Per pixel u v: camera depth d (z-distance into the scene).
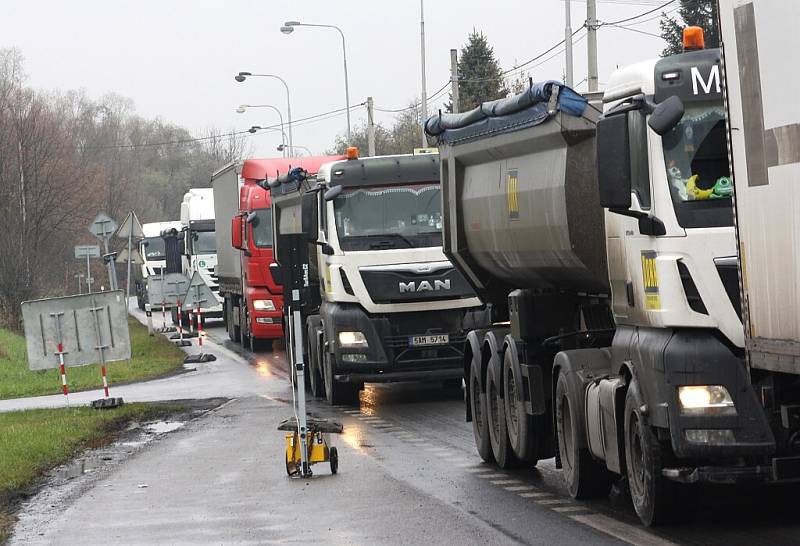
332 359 39.66
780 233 14.62
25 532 20.75
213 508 22.20
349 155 39.72
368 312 38.78
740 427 17.14
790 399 16.72
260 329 64.12
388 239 38.88
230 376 52.62
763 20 14.85
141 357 65.31
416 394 42.12
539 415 24.28
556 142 22.16
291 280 25.89
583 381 21.25
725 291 17.31
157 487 25.06
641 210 18.12
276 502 22.56
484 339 27.17
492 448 26.36
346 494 23.06
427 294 38.62
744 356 17.41
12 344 76.62
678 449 17.34
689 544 17.12
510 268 26.00
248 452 29.91
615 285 19.81
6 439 32.72
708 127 17.91
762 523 18.36
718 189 17.70
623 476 20.66
